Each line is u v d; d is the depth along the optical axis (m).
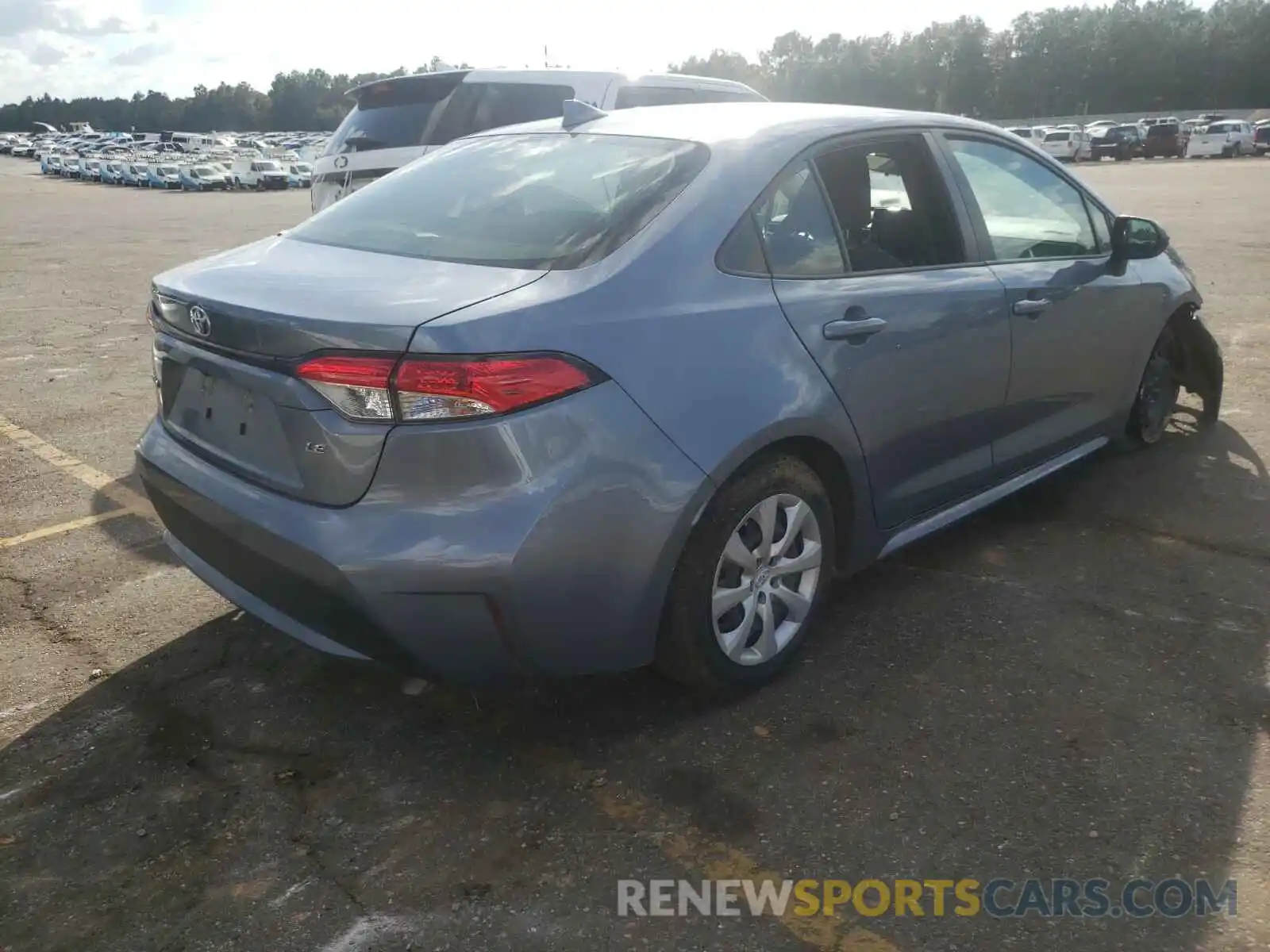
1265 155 44.53
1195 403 5.81
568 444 2.41
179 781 2.70
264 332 2.48
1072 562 3.89
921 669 3.17
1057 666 3.17
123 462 5.24
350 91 8.17
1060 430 4.18
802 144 3.14
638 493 2.52
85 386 6.91
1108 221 4.42
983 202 3.72
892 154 3.44
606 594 2.54
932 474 3.53
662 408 2.56
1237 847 2.39
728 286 2.80
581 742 2.84
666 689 3.09
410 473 2.35
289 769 2.75
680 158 3.00
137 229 21.38
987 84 92.12
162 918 2.24
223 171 43.53
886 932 2.17
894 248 3.37
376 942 2.17
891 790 2.61
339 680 3.17
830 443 3.01
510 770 2.73
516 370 2.35
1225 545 4.02
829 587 3.27
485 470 2.35
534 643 2.50
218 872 2.38
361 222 3.21
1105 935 2.15
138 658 3.30
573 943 2.16
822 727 2.88
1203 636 3.33
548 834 2.49
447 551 2.35
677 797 2.61
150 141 95.69
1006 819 2.50
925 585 3.72
